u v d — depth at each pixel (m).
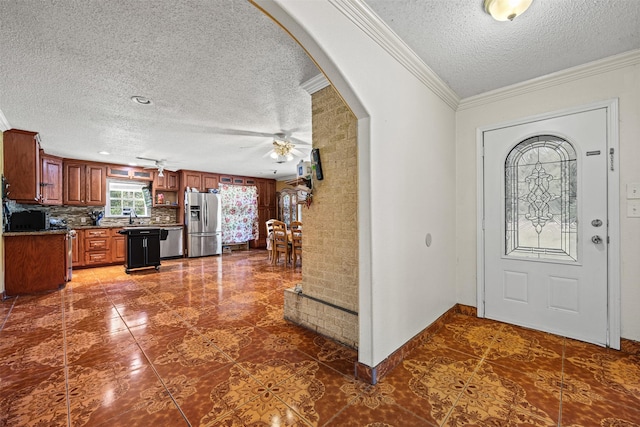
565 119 2.25
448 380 1.65
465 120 2.76
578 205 2.20
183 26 1.69
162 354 1.99
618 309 2.03
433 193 2.36
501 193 2.55
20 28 1.67
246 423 1.32
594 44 1.85
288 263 5.77
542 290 2.35
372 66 1.65
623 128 2.02
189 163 5.95
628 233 2.01
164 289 3.77
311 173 2.39
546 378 1.66
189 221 6.62
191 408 1.43
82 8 1.52
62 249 3.84
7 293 3.44
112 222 6.13
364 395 1.52
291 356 1.95
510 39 1.79
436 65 2.09
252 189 7.96
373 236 1.65
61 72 2.20
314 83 2.31
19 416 1.39
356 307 2.06
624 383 1.60
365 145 1.65
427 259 2.25
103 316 2.76
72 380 1.68
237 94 2.61
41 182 4.73
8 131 3.50
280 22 1.29
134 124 3.40
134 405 1.46
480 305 2.65
